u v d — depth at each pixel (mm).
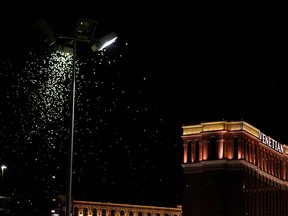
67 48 28484
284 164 168000
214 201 140875
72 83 27797
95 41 27984
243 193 141750
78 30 27875
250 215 144375
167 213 188000
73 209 178875
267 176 157000
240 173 141500
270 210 156625
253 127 152250
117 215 184125
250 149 148500
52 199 83188
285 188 166750
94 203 182250
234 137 145000
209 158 144375
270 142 160875
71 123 27453
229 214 140125
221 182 141250
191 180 146375
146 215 186375
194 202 144375
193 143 148500
